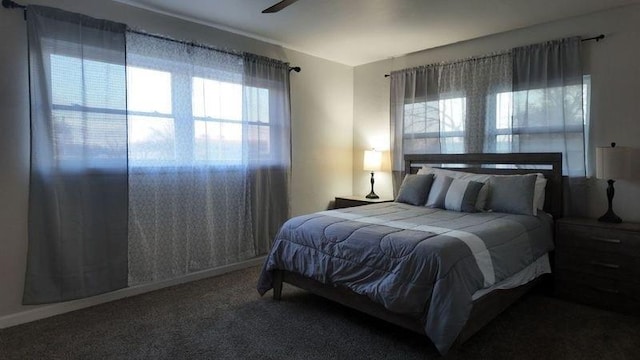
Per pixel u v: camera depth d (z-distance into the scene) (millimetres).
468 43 4254
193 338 2512
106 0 3105
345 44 4391
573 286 3189
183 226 3592
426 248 2236
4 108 2664
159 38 3379
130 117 3234
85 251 2965
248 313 2918
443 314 2068
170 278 3520
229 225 3943
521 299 3254
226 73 3852
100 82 2990
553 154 3525
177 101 3504
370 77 5207
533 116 3715
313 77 4836
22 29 2721
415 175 4152
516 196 3346
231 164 3924
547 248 3150
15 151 2711
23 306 2760
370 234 2561
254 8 3354
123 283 3174
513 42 3908
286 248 3029
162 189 3441
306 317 2846
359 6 3295
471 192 3473
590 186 3477
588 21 3457
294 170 4676
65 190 2859
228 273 3908
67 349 2369
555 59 3572
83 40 2904
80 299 2977
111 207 3084
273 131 4273
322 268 2707
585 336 2553
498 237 2631
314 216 3180
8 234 2699
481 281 2260
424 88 4559
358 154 5355
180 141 3533
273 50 4359
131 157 3250
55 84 2793
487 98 4047
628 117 3281
